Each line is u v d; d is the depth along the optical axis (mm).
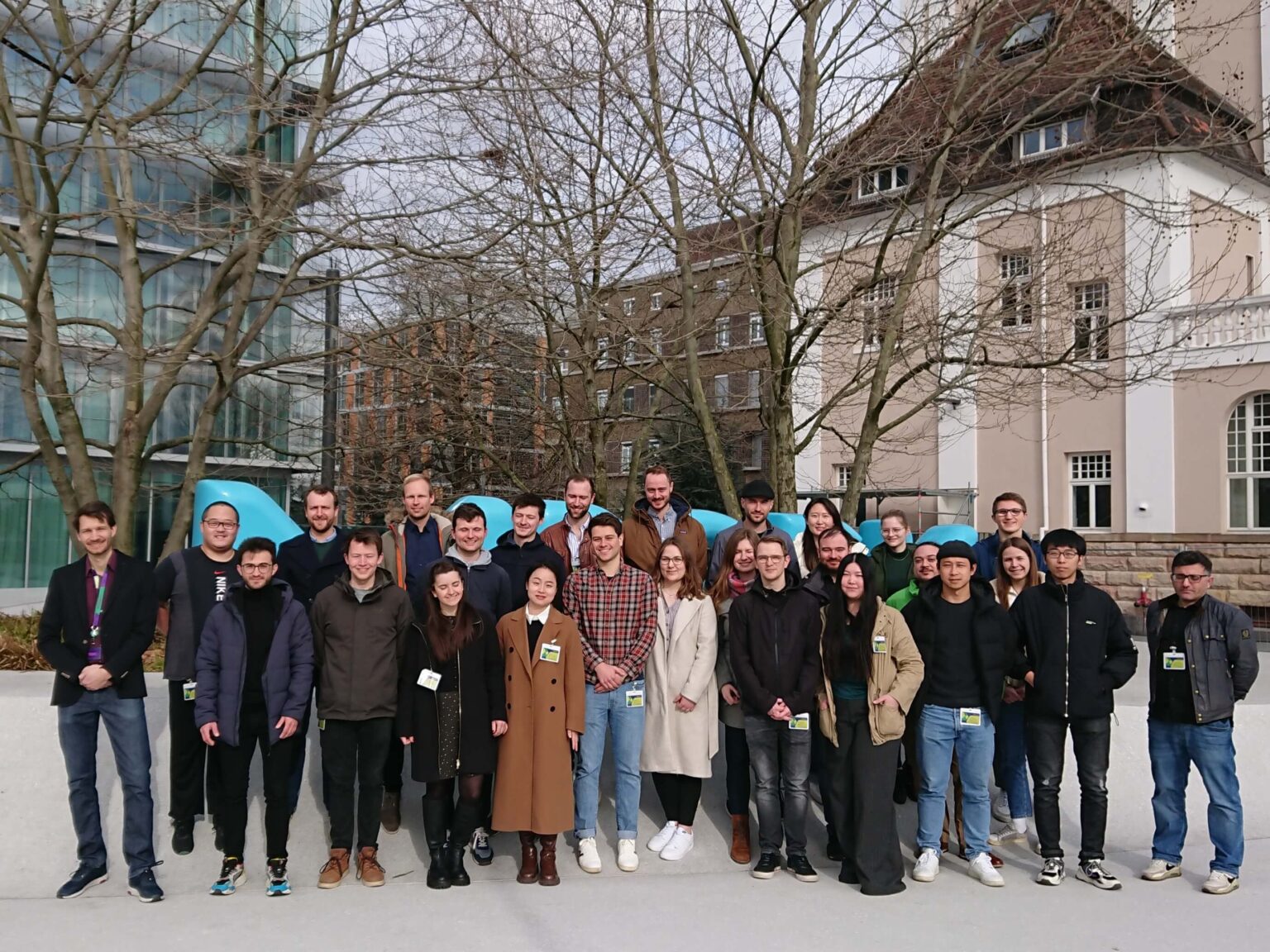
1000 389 15305
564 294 13430
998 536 7871
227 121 12914
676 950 5191
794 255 12461
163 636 10500
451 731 6223
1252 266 24250
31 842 6480
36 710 7234
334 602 6238
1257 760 8547
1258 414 21391
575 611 6855
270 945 5156
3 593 22766
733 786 6969
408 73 10141
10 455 23156
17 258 10562
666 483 7965
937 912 5863
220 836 6469
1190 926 5656
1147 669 11695
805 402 20906
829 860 6965
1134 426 22812
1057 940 5391
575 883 6352
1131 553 22000
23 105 13125
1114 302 15305
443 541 7543
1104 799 6492
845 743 6457
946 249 14773
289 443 21234
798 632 6531
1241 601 20391
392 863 6605
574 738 6391
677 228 12008
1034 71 11812
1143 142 15109
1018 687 6824
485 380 18109
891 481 26375
